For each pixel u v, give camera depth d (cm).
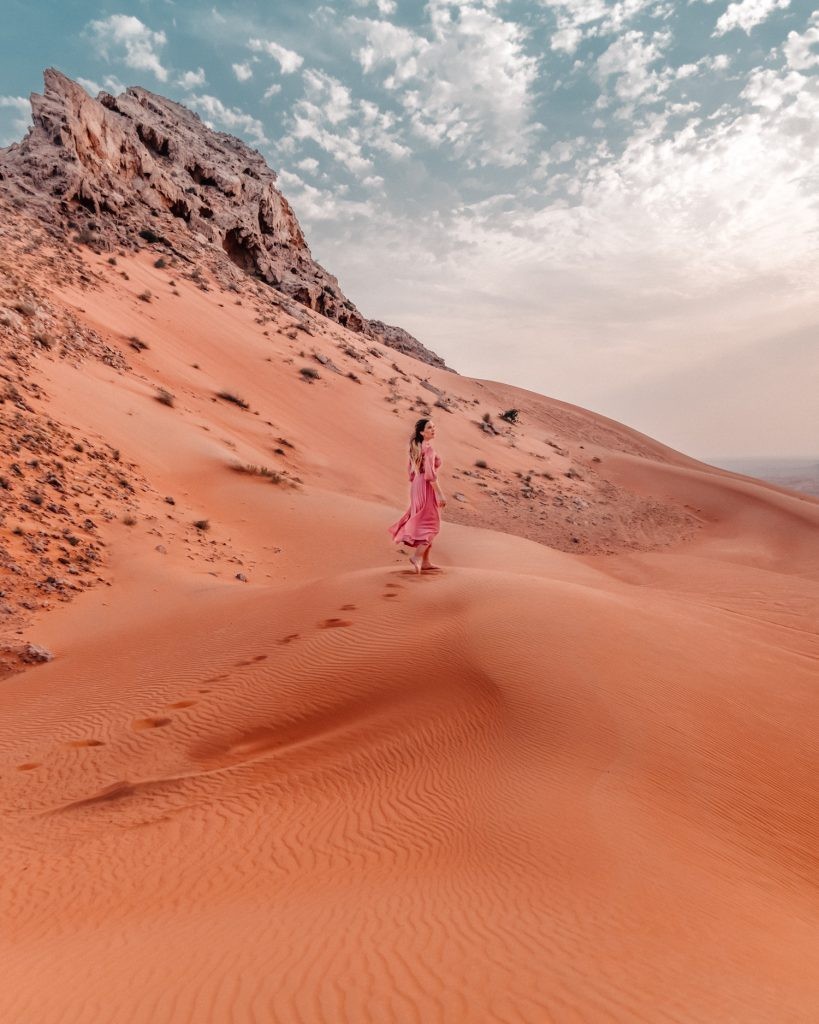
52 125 5478
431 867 545
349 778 738
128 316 4231
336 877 539
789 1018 329
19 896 550
